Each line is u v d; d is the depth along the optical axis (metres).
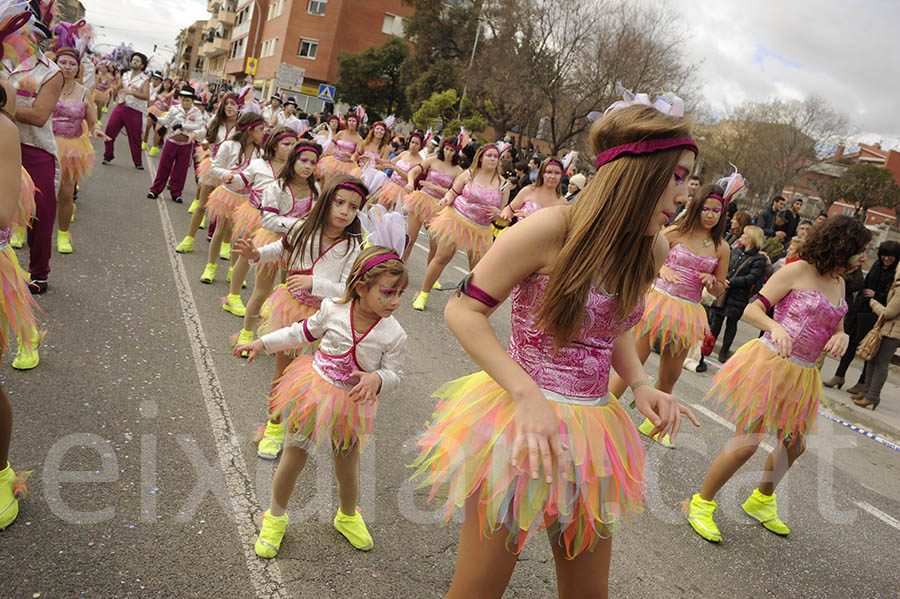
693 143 2.04
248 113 7.36
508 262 2.07
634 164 2.01
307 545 3.30
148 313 6.09
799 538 4.44
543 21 31.67
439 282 10.25
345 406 3.18
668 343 5.23
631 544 3.94
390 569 3.24
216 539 3.21
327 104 42.25
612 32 29.56
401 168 12.16
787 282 4.20
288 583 3.00
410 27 44.31
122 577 2.82
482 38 41.53
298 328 3.35
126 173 13.61
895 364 11.48
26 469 3.42
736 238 10.19
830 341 4.12
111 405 4.26
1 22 2.89
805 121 45.50
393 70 47.16
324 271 4.29
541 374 2.22
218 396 4.72
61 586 2.70
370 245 3.50
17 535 2.95
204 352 5.47
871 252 25.67
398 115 47.59
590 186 2.12
